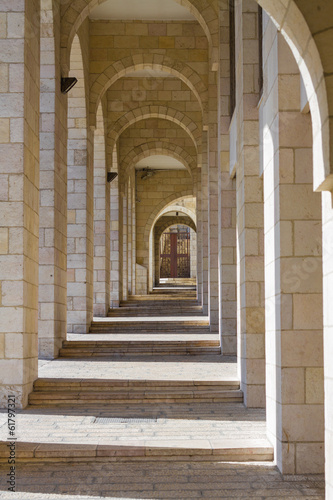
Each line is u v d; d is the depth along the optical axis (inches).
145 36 571.8
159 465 231.6
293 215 229.5
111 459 235.0
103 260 658.8
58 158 422.9
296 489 206.2
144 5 556.4
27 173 313.9
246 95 319.0
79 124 537.0
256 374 308.5
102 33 565.9
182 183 1050.1
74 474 221.3
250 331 309.7
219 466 230.8
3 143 307.7
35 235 331.0
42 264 412.5
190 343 445.1
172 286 1421.0
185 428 266.5
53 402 313.0
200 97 572.1
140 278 1050.1
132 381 328.2
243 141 317.1
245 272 311.6
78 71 523.5
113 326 544.1
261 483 211.9
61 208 436.5
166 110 692.1
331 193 154.9
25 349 307.7
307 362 224.7
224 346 430.6
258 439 249.8
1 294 303.1
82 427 267.3
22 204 305.6
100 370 367.6
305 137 232.4
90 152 561.0
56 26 412.5
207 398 319.3
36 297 334.3
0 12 310.7
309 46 147.6
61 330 439.5
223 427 268.5
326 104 142.5
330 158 141.8
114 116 689.0
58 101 419.8
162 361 406.3
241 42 322.3
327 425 157.4
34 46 332.8
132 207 1019.9
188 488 206.7
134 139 804.0
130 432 259.3
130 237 986.7
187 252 1662.2
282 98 233.9
